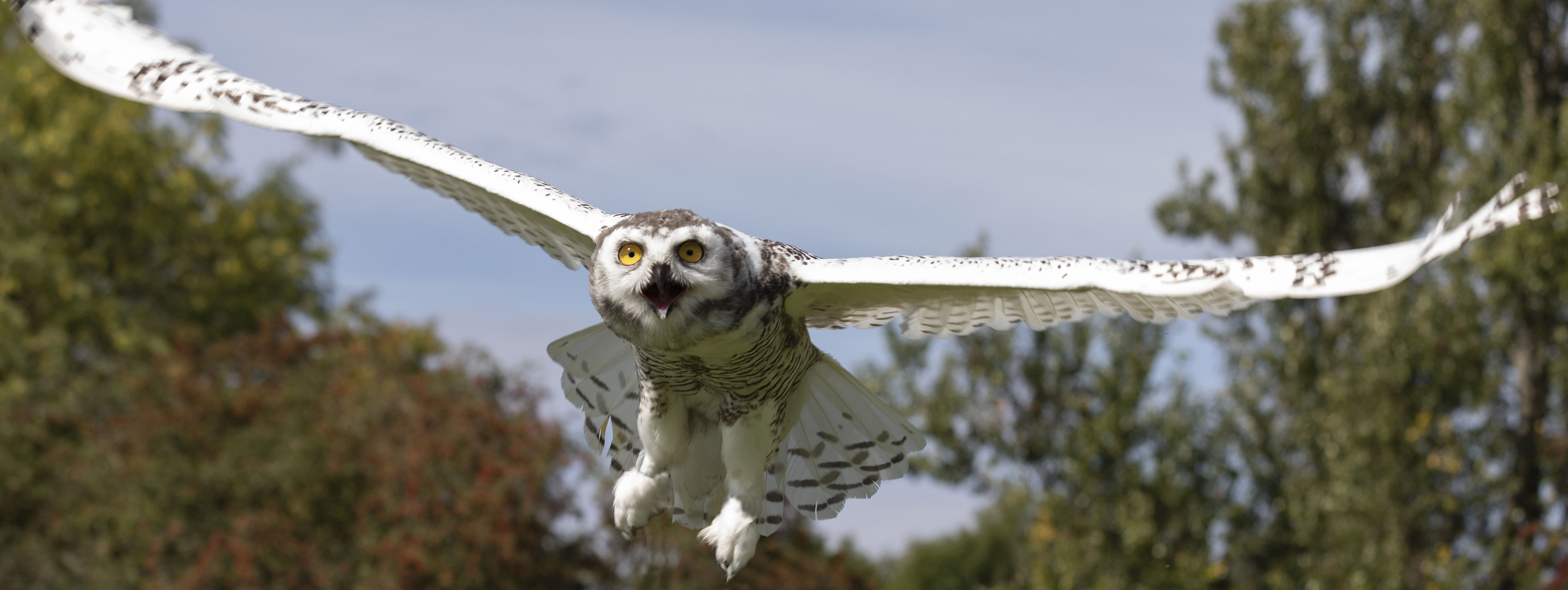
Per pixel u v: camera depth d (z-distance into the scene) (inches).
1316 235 764.6
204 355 658.8
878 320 171.5
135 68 167.6
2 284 791.7
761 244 156.5
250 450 569.0
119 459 582.2
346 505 560.4
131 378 630.5
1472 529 654.5
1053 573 716.0
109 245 886.4
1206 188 837.2
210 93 167.0
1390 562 609.3
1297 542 708.7
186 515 560.4
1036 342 756.0
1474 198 601.3
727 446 168.7
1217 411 752.3
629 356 179.9
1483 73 620.7
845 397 181.6
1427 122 768.3
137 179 885.2
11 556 578.9
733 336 151.9
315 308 1002.7
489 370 623.5
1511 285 609.6
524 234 183.5
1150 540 685.3
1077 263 141.6
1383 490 620.7
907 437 180.9
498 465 548.7
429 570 518.3
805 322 171.6
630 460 180.2
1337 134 765.9
